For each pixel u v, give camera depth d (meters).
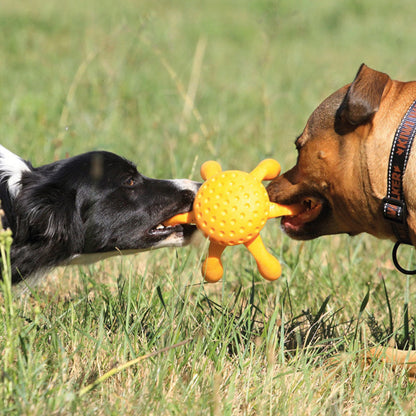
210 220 6.85
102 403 5.96
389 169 6.29
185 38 25.56
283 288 8.84
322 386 6.54
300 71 21.36
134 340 7.04
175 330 7.13
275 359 6.96
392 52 24.45
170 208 8.20
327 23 30.61
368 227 6.85
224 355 6.81
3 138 13.20
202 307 8.27
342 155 6.56
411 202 6.23
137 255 10.06
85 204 7.87
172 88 18.50
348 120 6.27
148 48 20.39
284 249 10.21
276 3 20.33
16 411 5.60
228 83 19.92
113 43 19.28
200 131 14.65
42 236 7.61
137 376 6.38
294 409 6.10
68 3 31.75
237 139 14.99
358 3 34.84
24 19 27.66
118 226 8.05
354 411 6.15
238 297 8.24
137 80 18.31
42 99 15.90
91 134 13.67
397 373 6.77
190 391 6.28
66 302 8.27
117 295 8.12
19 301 8.19
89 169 7.92
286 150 13.52
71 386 6.12
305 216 7.25
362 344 7.41
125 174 8.08
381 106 6.39
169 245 8.32
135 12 26.14
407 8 34.66
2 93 16.83
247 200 6.76
